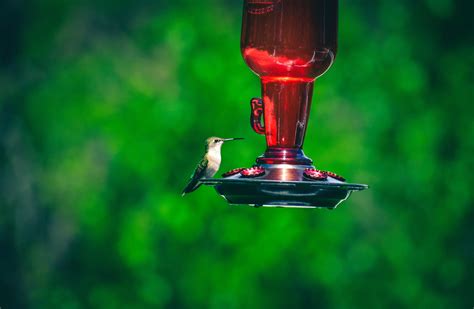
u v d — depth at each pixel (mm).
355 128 18297
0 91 20688
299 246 17812
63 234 20578
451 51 18391
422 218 18391
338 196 5973
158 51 20812
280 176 6059
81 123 20594
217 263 17844
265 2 6176
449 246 18516
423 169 18047
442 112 18344
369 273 18297
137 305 18625
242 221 17734
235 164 17422
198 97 17922
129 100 18812
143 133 18266
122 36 21688
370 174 18203
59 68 21156
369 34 19219
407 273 18281
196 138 17938
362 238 18391
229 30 18438
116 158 18438
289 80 6258
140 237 18016
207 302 17891
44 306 19766
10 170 20781
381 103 18141
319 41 6176
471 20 18156
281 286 17844
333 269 17766
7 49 20672
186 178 17938
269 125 6277
